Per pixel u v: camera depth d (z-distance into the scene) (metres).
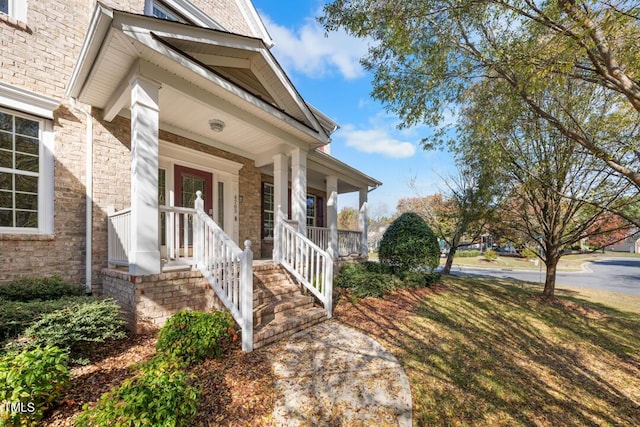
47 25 4.50
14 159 4.20
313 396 2.82
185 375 2.39
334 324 4.80
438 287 8.33
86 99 4.49
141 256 3.65
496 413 2.86
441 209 13.85
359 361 3.59
